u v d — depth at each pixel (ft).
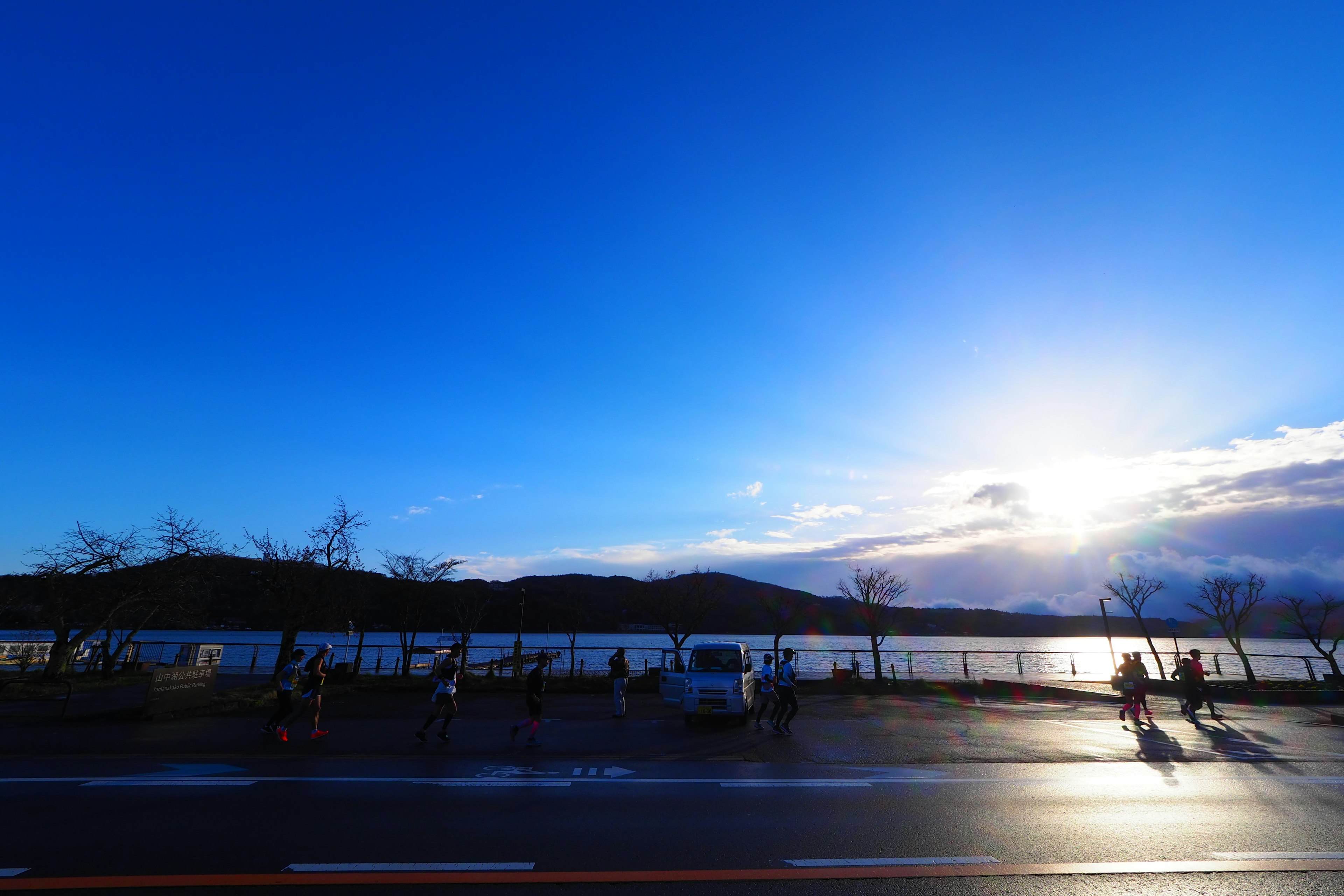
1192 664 55.42
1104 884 18.33
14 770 32.65
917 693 80.64
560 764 35.27
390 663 128.77
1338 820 24.91
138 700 60.54
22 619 80.59
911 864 19.71
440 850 20.67
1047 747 42.04
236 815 24.54
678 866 19.45
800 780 31.73
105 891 17.24
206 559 83.61
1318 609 93.91
